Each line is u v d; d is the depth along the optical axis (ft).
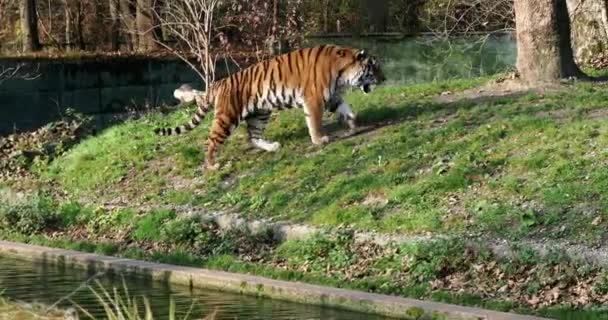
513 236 39.40
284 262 43.34
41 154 65.67
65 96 83.92
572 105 50.96
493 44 83.51
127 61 88.02
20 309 27.89
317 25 101.76
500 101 54.03
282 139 55.72
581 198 40.34
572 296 35.40
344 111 54.44
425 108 55.26
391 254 40.93
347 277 40.19
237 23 94.17
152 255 45.73
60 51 99.50
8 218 54.29
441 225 41.68
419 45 85.92
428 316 34.24
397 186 46.06
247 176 52.54
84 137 68.44
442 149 48.44
